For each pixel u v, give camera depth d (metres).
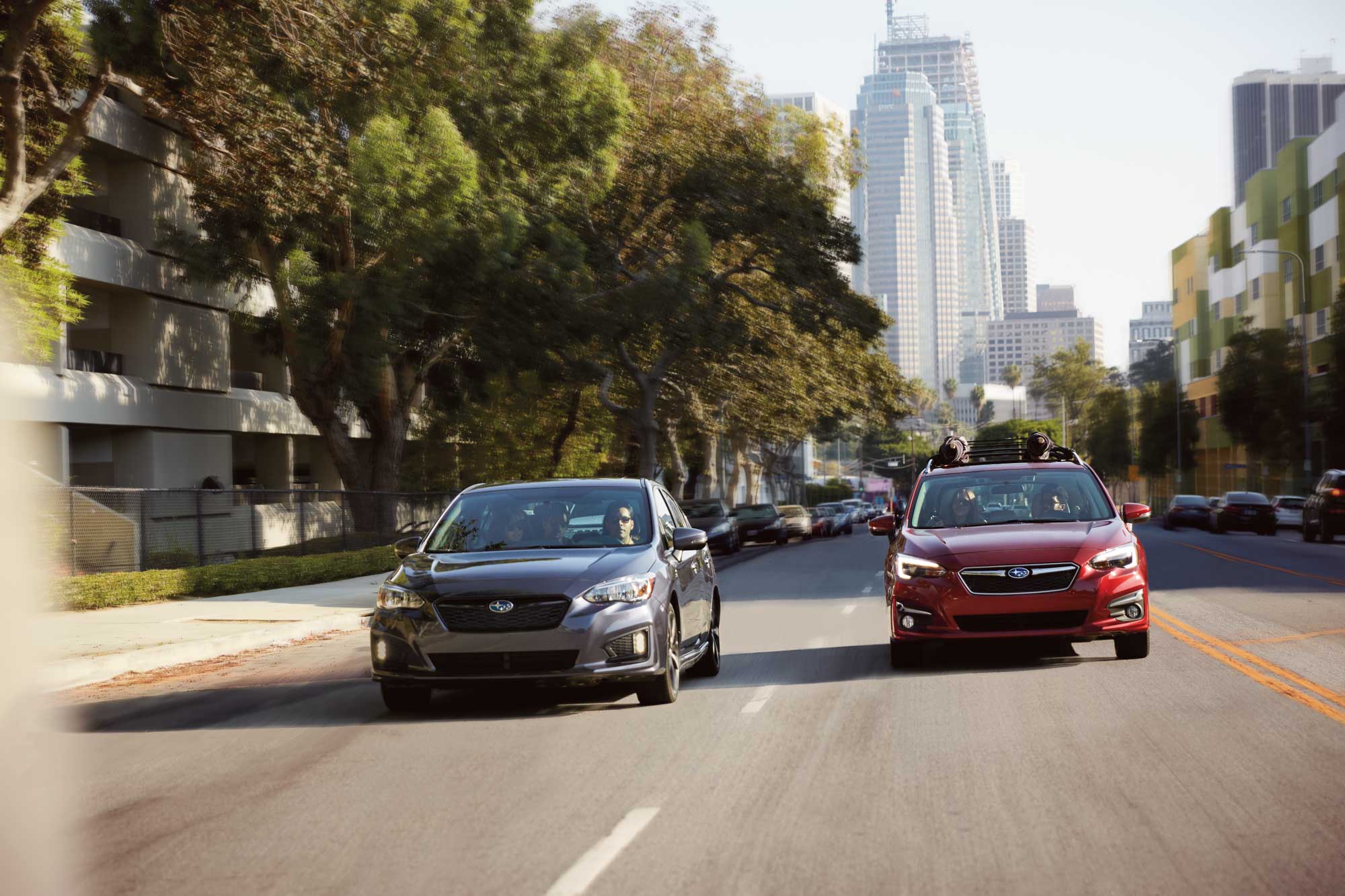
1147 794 6.38
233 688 11.84
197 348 38.09
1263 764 7.01
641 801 6.51
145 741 8.81
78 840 5.94
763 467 78.88
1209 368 96.56
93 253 32.72
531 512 10.51
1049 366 157.75
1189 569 23.92
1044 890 4.86
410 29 25.28
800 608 18.08
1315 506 37.16
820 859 5.34
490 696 10.43
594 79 30.48
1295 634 13.14
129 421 34.34
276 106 21.81
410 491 40.53
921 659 11.37
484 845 5.70
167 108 22.86
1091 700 9.29
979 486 12.36
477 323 32.12
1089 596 10.70
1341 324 52.19
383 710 9.95
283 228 28.19
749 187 37.41
